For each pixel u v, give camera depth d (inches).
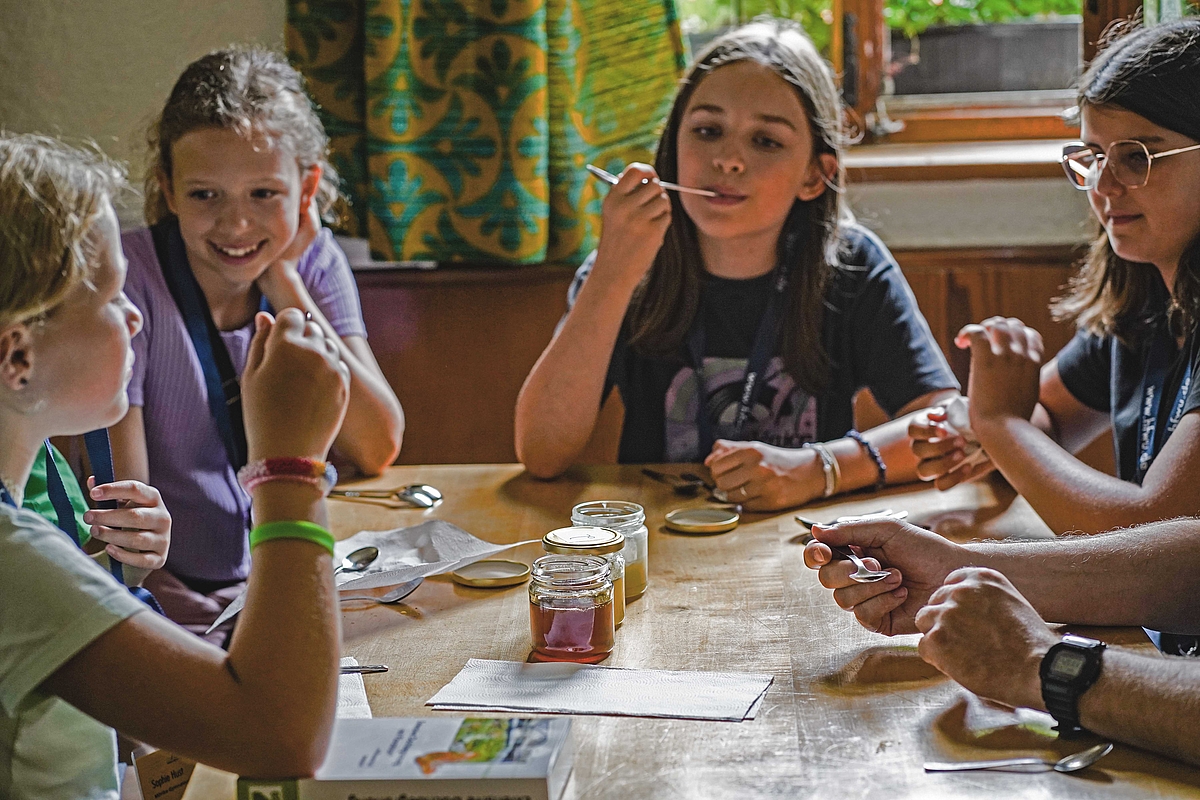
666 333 75.9
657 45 94.3
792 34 76.3
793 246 75.8
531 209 92.4
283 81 71.0
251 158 66.1
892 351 74.8
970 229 96.7
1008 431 60.3
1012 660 37.5
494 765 32.4
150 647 32.7
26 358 34.0
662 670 41.1
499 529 58.0
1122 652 36.3
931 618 39.6
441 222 93.1
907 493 63.0
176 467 66.3
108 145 95.3
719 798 32.5
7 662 32.4
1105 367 68.2
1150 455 58.9
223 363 68.7
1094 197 60.0
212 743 32.2
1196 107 55.2
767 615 46.1
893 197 96.9
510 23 89.4
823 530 46.6
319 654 33.3
